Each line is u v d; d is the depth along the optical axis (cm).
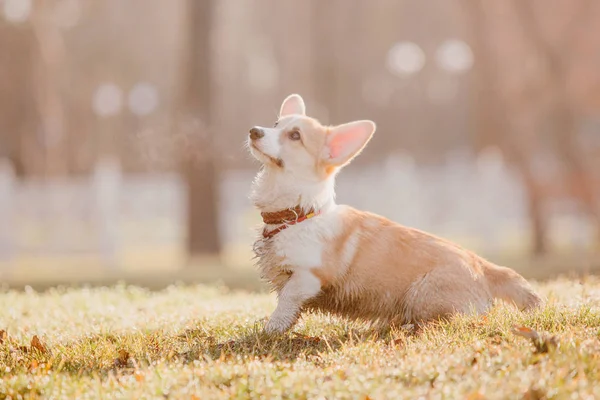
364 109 3938
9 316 644
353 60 3538
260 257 527
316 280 507
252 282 1073
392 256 519
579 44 2038
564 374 349
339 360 407
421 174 2011
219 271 1337
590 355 378
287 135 520
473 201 2003
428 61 3838
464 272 519
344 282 516
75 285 1076
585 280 707
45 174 2627
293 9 3897
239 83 4325
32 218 1745
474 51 2092
